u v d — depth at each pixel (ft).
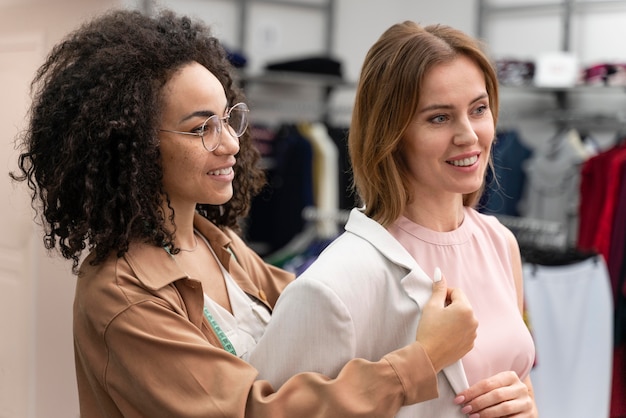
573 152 15.66
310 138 16.87
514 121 18.39
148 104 4.42
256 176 5.68
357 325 4.22
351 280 4.22
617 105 17.15
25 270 6.05
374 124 4.36
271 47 18.83
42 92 4.60
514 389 4.29
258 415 4.06
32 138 4.59
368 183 4.54
